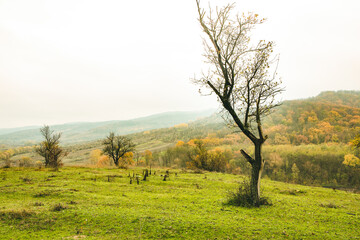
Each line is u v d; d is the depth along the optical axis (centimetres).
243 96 1323
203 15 1349
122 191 1903
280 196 1850
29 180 2369
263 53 1274
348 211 1347
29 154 15738
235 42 1304
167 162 9206
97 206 1283
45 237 852
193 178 3017
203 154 6034
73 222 1019
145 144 19650
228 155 9212
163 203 1423
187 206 1343
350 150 9869
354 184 8088
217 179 3009
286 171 9594
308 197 1973
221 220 1031
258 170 1349
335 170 9112
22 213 1084
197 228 930
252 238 835
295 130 13962
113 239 827
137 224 982
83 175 2911
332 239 834
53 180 2431
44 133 5209
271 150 11312
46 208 1202
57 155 5266
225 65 1347
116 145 6022
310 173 9256
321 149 10656
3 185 2039
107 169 4116
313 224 1029
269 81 1292
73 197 1547
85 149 17950
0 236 864
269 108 1294
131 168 4644
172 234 873
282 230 919
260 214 1165
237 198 1405
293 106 17888
